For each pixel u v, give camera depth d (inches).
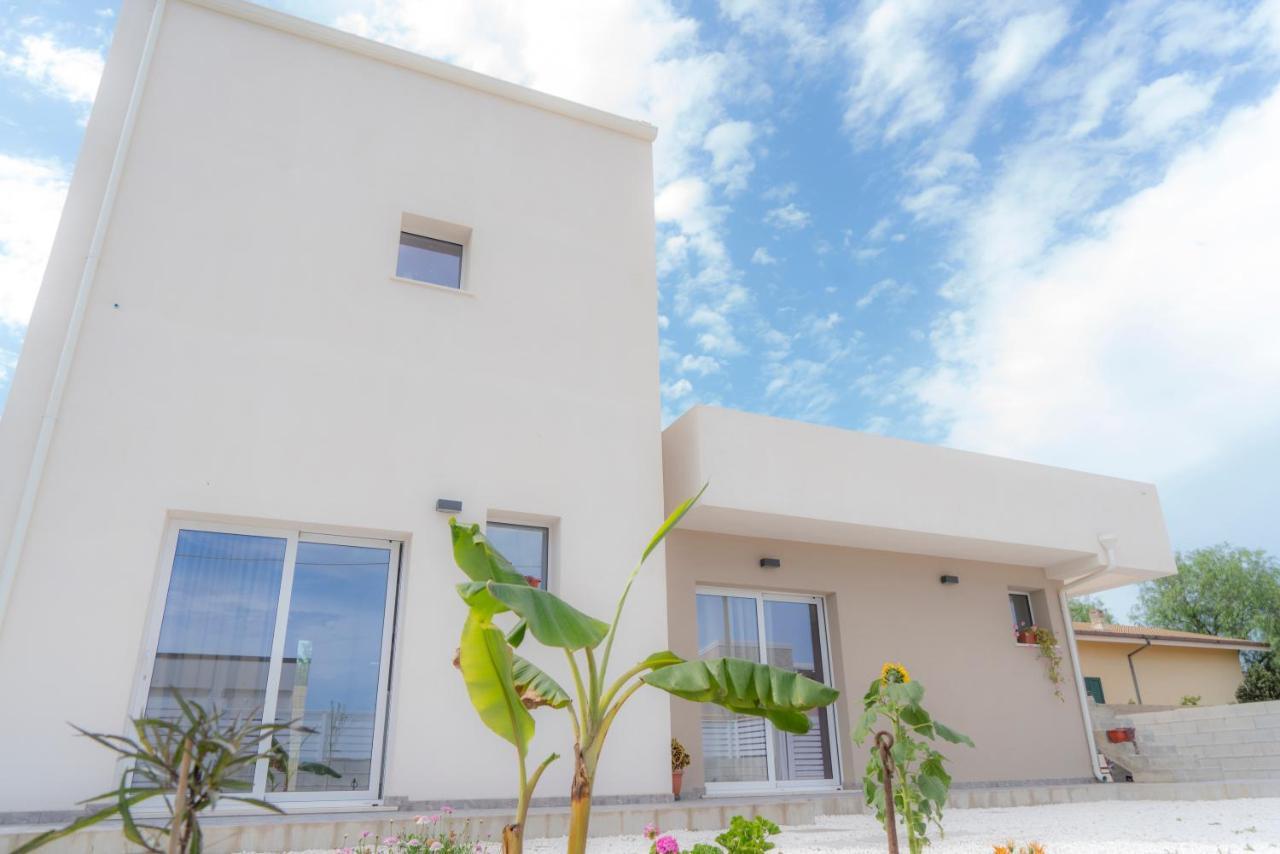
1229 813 336.2
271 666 274.1
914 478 411.2
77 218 283.9
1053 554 462.3
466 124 369.1
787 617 424.8
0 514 245.0
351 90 347.3
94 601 249.1
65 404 261.3
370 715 285.0
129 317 278.7
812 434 389.1
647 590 338.3
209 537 277.1
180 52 318.0
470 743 286.7
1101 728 504.1
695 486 356.5
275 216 314.7
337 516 290.4
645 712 319.6
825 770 403.5
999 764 444.1
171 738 111.2
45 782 231.6
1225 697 821.2
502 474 324.5
